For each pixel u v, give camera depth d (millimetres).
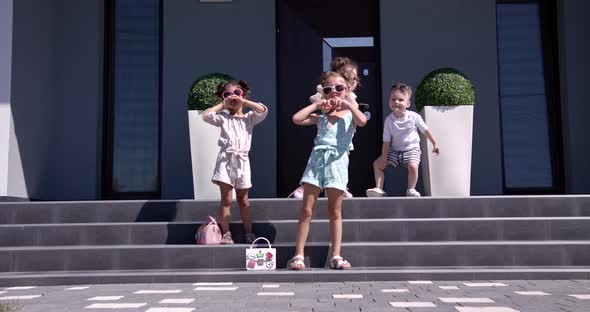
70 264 4941
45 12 7520
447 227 5270
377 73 7957
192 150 6355
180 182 7734
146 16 8156
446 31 7816
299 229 4789
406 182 7551
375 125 7969
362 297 3629
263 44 7875
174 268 4953
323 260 4941
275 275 4500
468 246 4910
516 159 7973
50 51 7668
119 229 5363
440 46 7801
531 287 4078
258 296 3715
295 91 8047
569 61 7715
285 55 8070
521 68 8070
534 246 4887
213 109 5371
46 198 7539
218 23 7902
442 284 4277
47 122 7566
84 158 7730
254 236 5270
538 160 7965
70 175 7703
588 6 7750
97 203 5758
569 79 7695
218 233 5203
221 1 7902
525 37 8102
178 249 4965
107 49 8078
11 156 6621
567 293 3764
